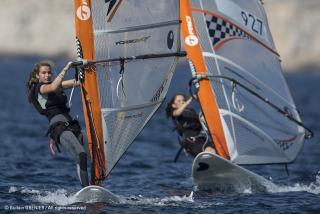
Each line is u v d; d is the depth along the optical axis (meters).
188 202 42.59
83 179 41.44
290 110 51.66
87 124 41.66
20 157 65.38
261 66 50.84
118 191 47.62
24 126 101.75
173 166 62.94
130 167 61.25
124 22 41.97
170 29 44.00
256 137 49.22
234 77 49.09
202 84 48.19
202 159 45.25
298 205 41.69
